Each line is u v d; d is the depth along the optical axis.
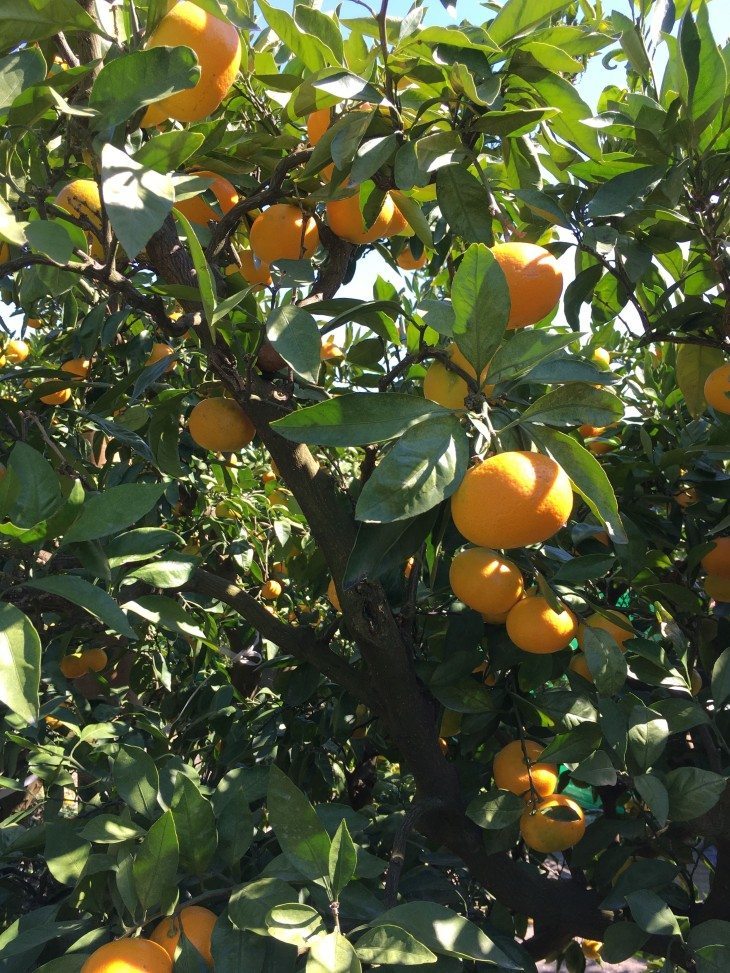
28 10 0.46
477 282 0.49
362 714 1.08
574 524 0.84
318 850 0.52
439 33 0.56
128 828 0.57
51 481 0.54
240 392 0.66
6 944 0.54
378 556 0.54
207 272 0.46
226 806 0.63
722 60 0.61
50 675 0.88
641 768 0.64
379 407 0.48
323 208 0.75
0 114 0.45
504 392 0.54
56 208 0.57
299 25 0.63
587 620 0.76
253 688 1.40
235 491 1.47
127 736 0.86
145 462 1.10
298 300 0.79
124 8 0.53
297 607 1.44
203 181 0.47
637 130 0.65
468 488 0.47
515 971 0.71
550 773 0.73
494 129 0.61
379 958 0.45
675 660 0.81
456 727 0.89
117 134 0.51
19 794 1.04
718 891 0.74
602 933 0.77
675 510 0.91
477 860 0.75
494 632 0.79
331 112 0.65
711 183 0.68
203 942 0.52
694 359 0.82
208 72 0.52
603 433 0.97
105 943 0.53
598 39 0.63
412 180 0.57
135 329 1.25
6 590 0.50
